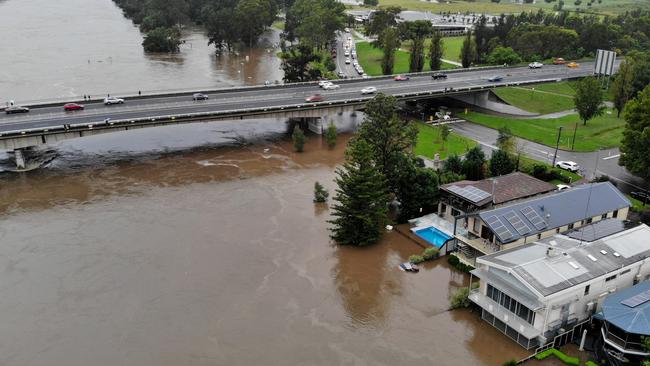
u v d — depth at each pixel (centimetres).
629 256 8206
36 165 13450
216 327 7906
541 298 7181
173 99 15900
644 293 7444
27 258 9544
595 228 9075
